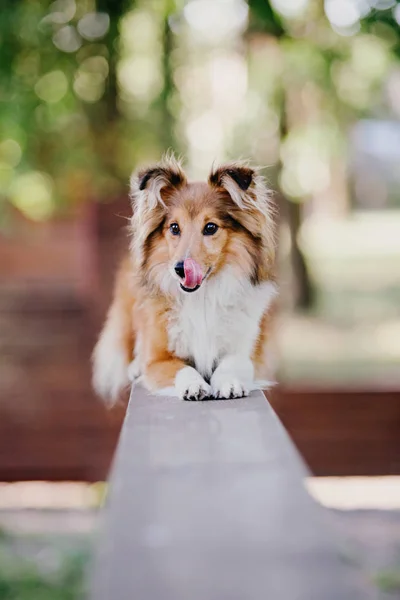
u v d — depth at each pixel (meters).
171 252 4.08
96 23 8.84
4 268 9.17
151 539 2.01
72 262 9.14
